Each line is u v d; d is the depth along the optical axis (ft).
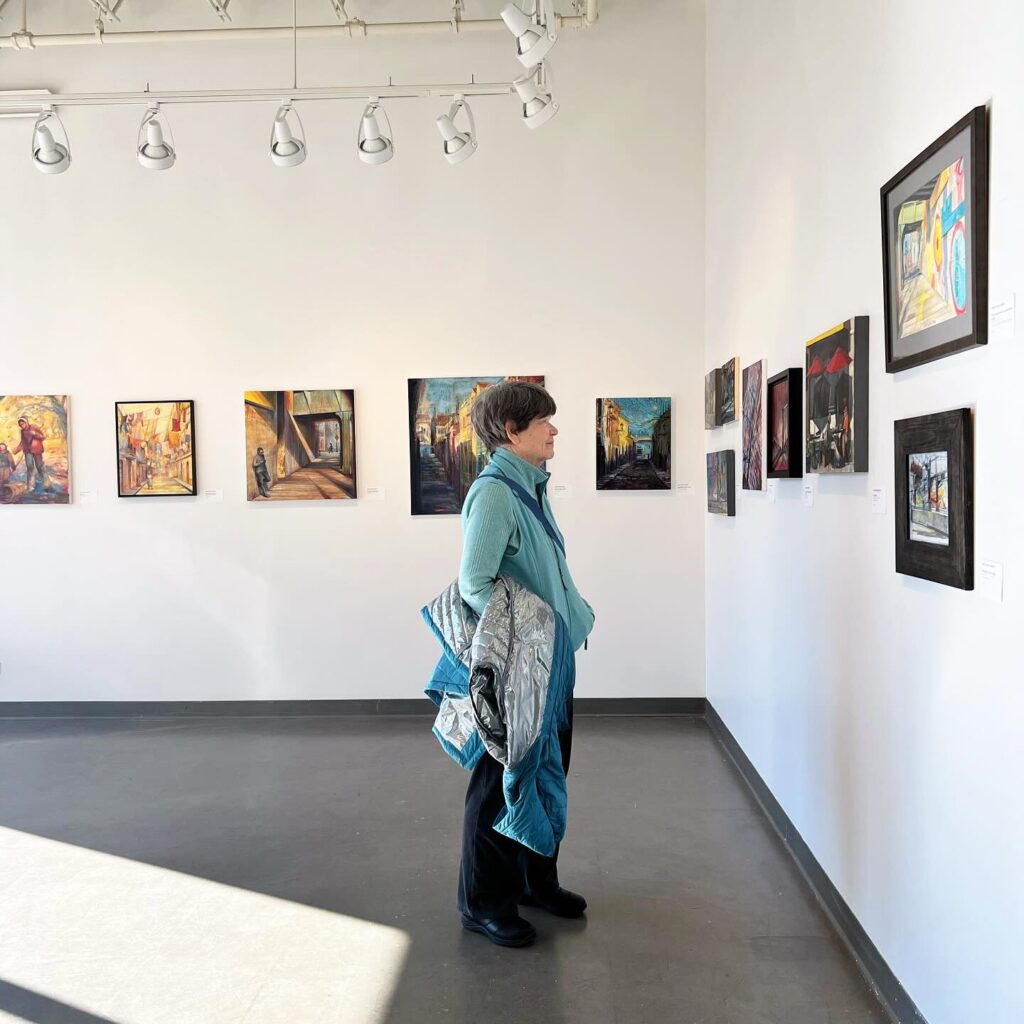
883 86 9.62
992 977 7.15
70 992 10.07
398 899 12.26
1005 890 6.92
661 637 22.12
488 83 20.79
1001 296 6.88
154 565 22.49
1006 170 6.79
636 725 21.22
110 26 22.21
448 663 10.64
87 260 22.31
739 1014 9.52
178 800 16.35
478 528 10.18
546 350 21.99
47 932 11.44
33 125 22.24
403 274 22.08
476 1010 9.65
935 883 8.31
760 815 15.30
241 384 22.30
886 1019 9.41
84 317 22.36
